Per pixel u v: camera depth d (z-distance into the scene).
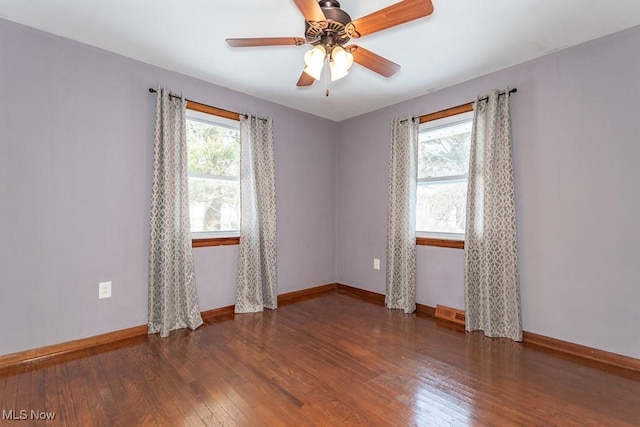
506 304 2.77
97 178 2.56
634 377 2.10
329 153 4.40
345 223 4.39
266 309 3.52
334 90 3.38
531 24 2.20
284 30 2.31
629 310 2.24
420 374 2.13
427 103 3.46
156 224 2.80
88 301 2.52
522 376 2.11
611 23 2.18
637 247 2.21
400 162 3.62
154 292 2.81
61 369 2.15
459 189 3.28
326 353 2.44
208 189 3.28
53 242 2.36
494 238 2.84
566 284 2.52
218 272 3.28
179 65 2.83
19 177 2.23
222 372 2.13
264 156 3.59
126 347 2.51
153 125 2.85
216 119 3.27
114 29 2.30
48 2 1.99
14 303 2.21
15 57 2.21
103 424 1.61
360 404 1.80
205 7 2.05
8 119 2.19
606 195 2.33
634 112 2.22
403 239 3.56
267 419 1.67
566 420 1.67
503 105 2.81
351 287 4.30
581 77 2.44
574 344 2.47
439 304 3.34
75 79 2.45
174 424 1.62
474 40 2.41
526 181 2.72
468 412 1.73
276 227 3.79
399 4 1.53
